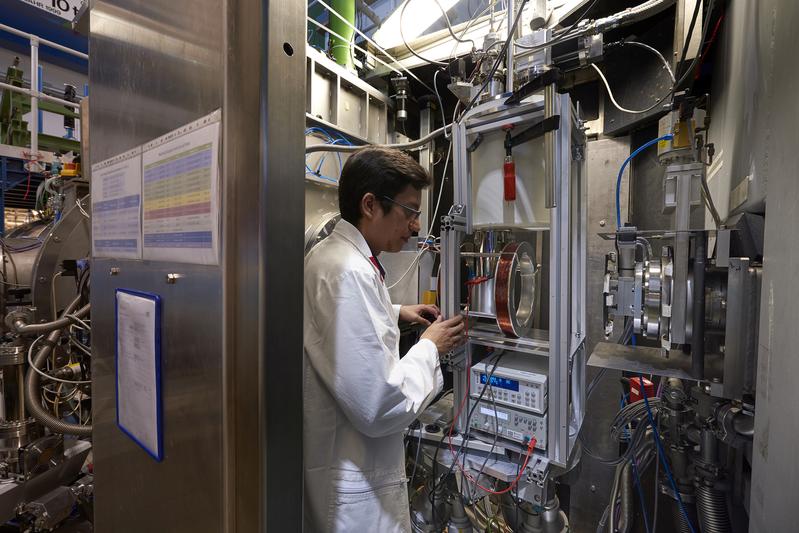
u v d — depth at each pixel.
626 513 1.36
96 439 0.78
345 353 0.73
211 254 0.46
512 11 1.31
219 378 0.45
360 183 0.90
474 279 1.33
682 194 1.06
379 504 0.83
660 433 1.34
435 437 1.33
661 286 1.02
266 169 0.42
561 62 1.30
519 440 1.17
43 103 3.53
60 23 4.74
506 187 1.18
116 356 0.68
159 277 0.56
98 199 0.74
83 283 1.71
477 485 1.23
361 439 0.83
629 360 1.11
